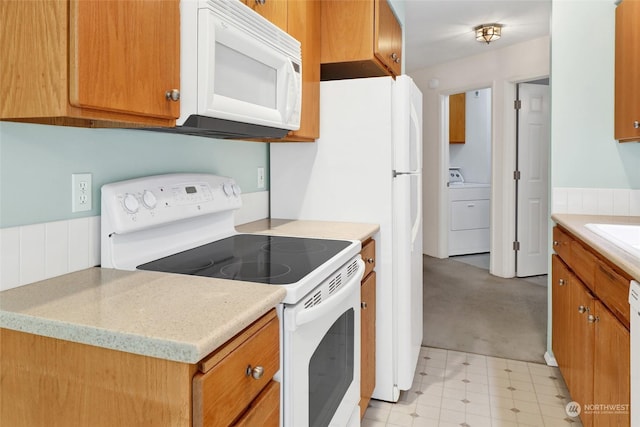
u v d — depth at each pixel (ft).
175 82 3.67
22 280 3.48
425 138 17.62
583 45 7.97
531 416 6.62
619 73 7.51
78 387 2.76
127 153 4.51
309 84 6.49
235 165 6.56
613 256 4.50
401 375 6.97
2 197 3.33
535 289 13.26
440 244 17.37
